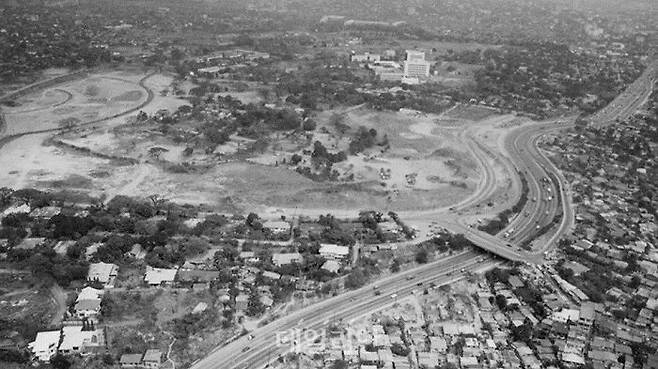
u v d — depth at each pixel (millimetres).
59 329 165875
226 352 162500
